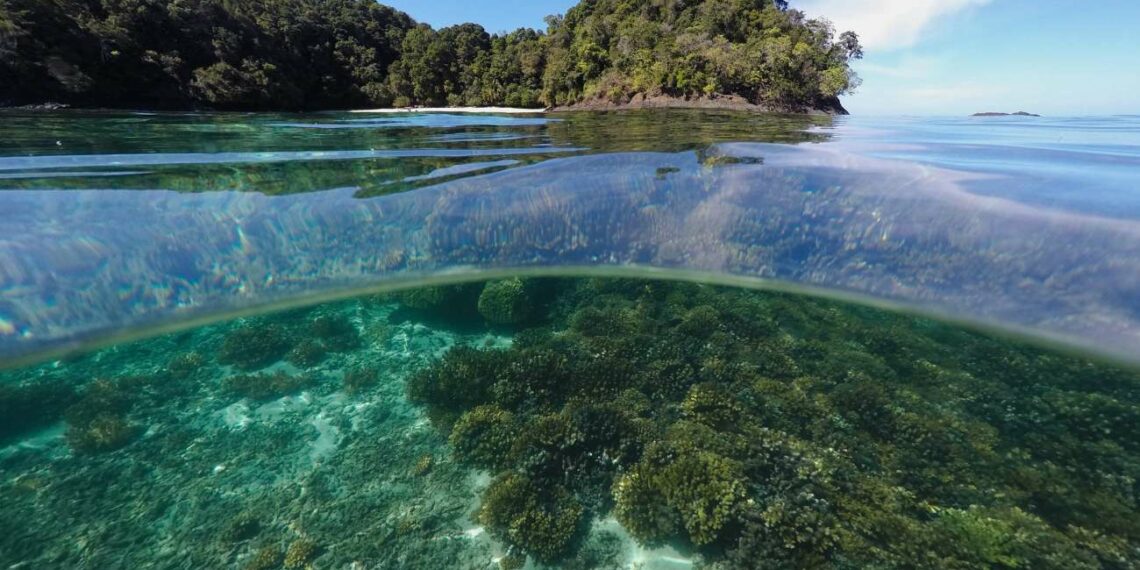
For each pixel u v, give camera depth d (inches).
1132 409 260.4
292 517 244.4
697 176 263.0
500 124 616.4
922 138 433.4
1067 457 236.2
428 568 216.7
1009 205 202.1
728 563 201.8
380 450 283.7
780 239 236.8
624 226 253.9
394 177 269.9
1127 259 171.3
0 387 325.1
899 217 213.9
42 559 227.3
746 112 965.2
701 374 313.3
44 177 236.1
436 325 422.3
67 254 189.3
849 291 235.8
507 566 213.0
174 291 216.1
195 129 468.8
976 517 204.8
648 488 229.8
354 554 223.6
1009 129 588.7
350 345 398.6
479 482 255.4
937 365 315.6
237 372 368.5
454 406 308.2
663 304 414.3
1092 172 257.8
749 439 255.0
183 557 227.9
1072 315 185.9
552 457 251.1
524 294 402.9
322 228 235.8
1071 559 185.3
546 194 254.8
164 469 276.8
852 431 261.3
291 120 674.2
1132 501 211.5
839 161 287.1
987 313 205.5
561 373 311.1
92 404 320.2
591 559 213.5
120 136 382.6
